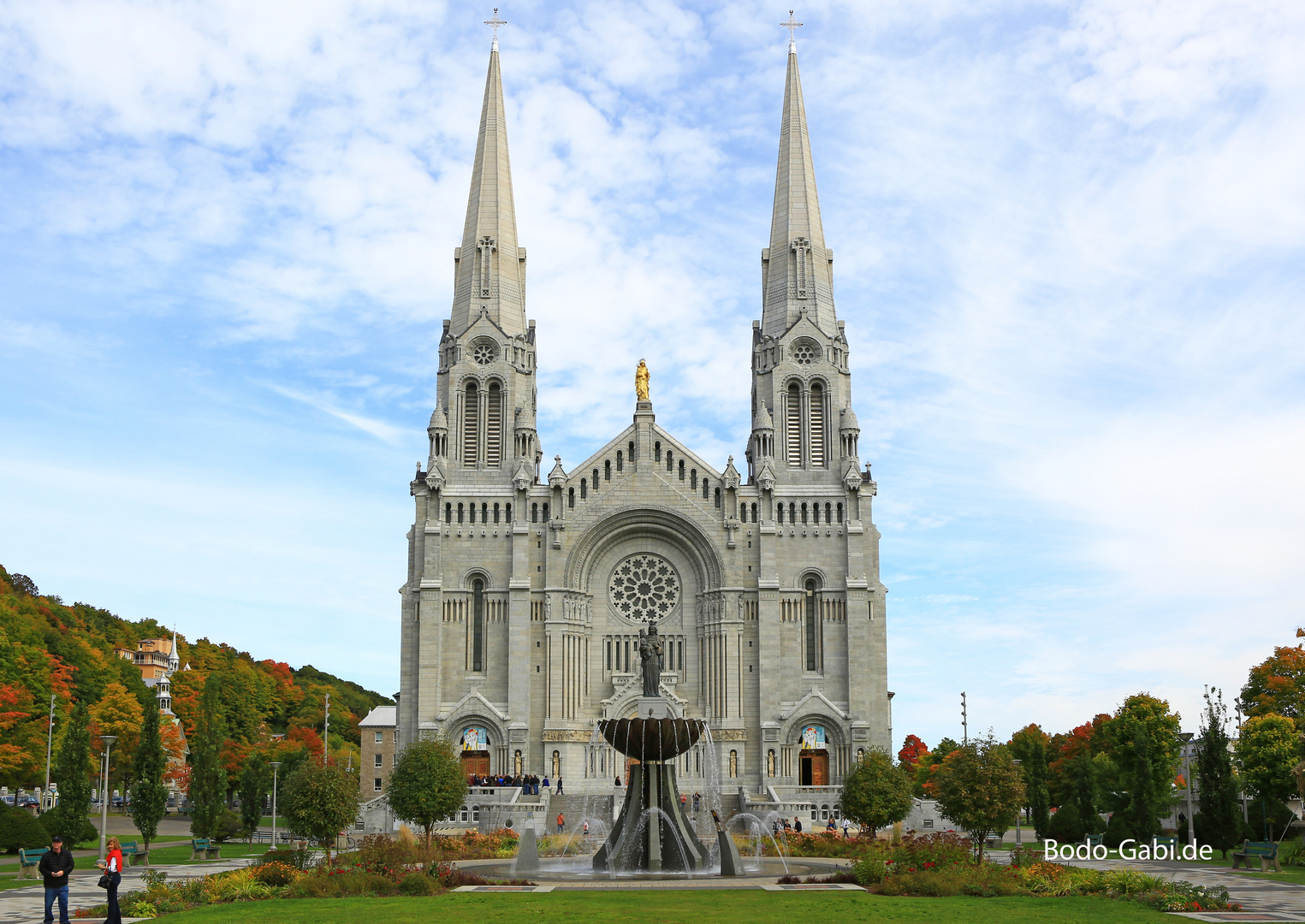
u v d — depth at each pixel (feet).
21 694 417.28
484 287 397.19
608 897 152.56
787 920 128.36
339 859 193.47
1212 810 267.80
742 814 333.21
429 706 359.66
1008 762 205.77
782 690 363.76
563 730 358.64
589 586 375.86
